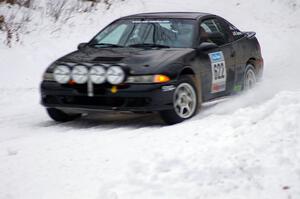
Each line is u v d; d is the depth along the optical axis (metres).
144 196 15.62
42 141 22.72
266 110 22.11
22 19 49.91
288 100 22.80
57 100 26.03
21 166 19.30
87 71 24.88
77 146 21.45
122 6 59.53
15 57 44.19
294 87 32.97
